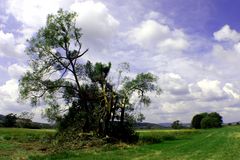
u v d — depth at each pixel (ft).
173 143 148.05
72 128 158.10
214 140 150.20
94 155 99.25
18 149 127.03
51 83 160.56
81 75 166.50
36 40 157.38
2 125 333.21
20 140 174.91
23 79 155.74
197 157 84.48
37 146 141.49
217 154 88.89
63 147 133.59
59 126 161.17
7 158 94.17
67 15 157.89
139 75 163.43
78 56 161.89
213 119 502.79
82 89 163.32
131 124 162.81
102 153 105.50
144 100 165.17
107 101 158.10
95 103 165.48
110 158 88.53
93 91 165.17
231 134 197.47
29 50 157.58
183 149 110.52
